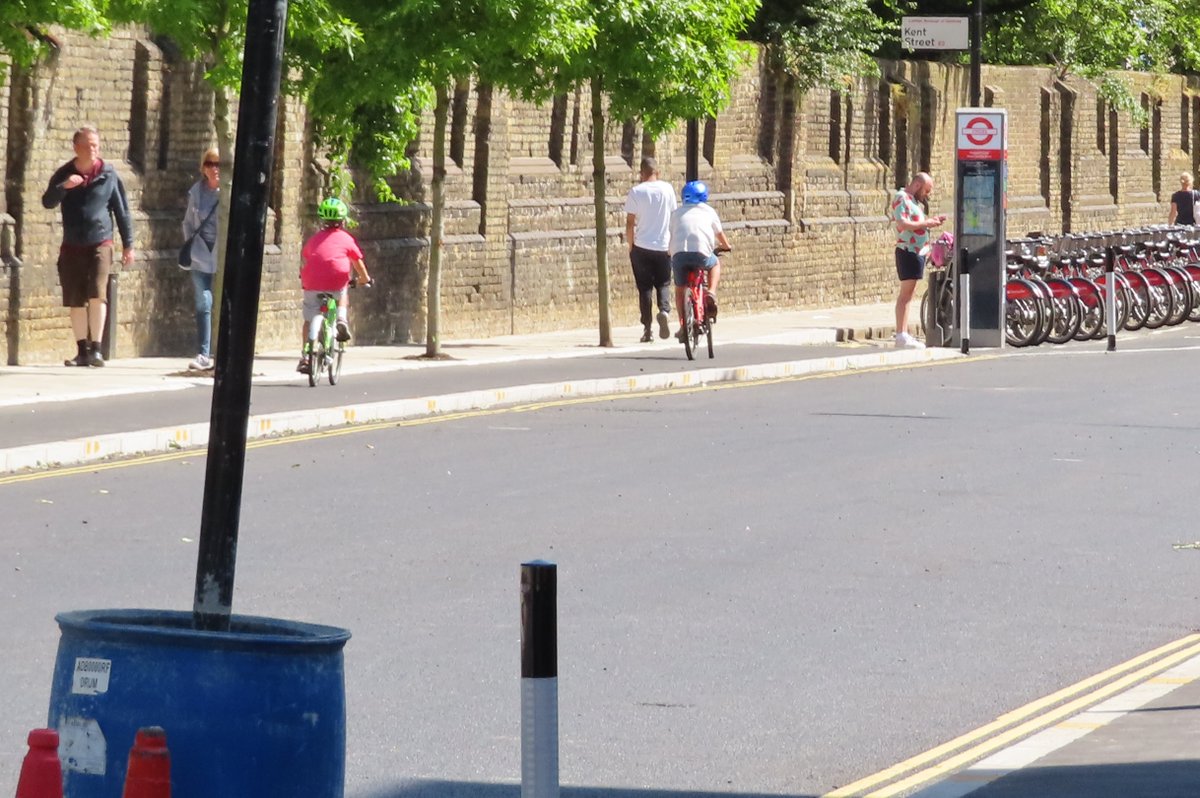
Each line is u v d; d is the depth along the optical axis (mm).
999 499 34969
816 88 89312
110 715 13125
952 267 67500
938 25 67688
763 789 17609
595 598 26203
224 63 47281
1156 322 77438
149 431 39344
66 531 29859
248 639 13141
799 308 88312
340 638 13672
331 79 53375
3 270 51062
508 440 41656
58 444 37156
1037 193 109938
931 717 20359
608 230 75500
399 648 22969
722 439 42281
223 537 14062
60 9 43750
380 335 64062
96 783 13141
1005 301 67562
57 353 53094
